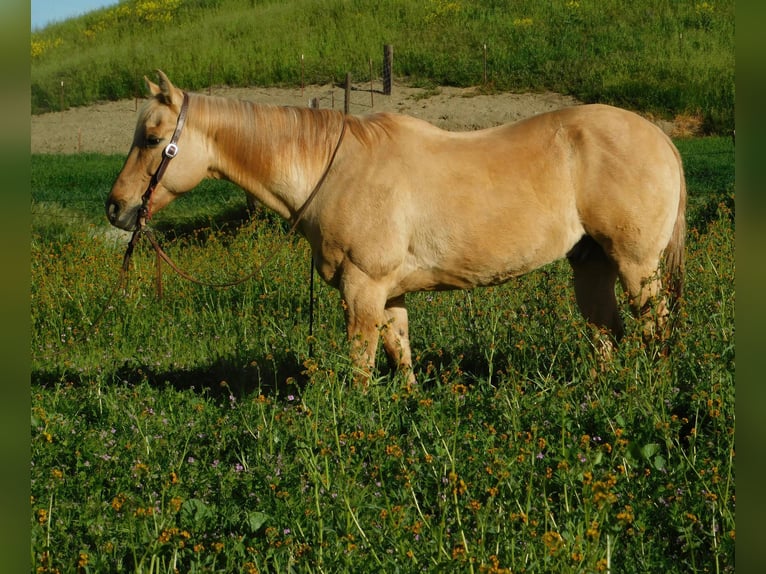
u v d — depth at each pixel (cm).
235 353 702
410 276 545
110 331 807
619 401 470
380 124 552
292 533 353
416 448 430
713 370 463
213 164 563
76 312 859
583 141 536
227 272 949
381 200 530
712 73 2789
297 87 3080
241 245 1020
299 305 820
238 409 527
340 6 3684
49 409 557
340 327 749
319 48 3309
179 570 341
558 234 542
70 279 923
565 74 2881
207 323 816
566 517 338
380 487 391
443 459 404
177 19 4075
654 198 534
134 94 3272
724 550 320
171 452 450
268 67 3195
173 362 708
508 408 463
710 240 855
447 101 2783
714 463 390
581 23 3284
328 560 320
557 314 578
